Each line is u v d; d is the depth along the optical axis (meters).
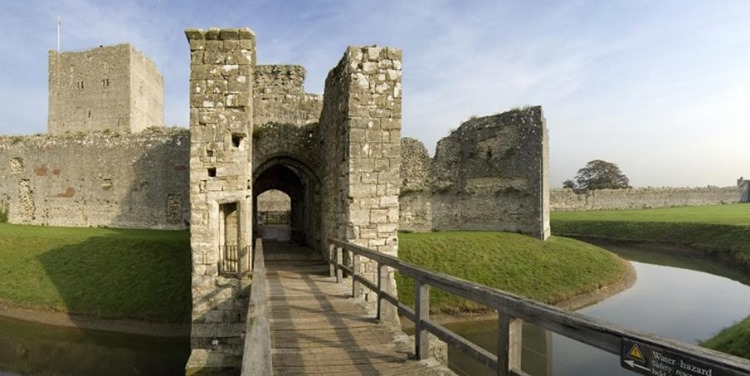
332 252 10.55
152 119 45.91
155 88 46.69
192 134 10.05
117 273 15.44
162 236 18.48
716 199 49.91
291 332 6.27
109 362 11.49
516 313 3.44
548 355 11.79
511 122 22.03
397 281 15.57
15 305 14.61
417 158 22.95
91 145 23.27
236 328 9.90
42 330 13.22
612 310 15.39
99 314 13.78
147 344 12.41
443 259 17.19
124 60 40.47
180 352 12.04
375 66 10.52
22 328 13.36
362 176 10.34
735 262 22.77
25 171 24.17
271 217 32.34
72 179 23.44
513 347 3.54
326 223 12.82
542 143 21.16
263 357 2.47
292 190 19.52
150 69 45.12
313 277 10.39
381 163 10.47
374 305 7.80
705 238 26.89
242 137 10.27
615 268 19.83
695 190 48.16
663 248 28.27
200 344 9.82
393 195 10.51
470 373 11.02
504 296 3.61
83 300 14.40
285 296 8.42
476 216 22.84
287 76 19.73
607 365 11.06
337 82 11.59
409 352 5.53
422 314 5.27
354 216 10.27
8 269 16.42
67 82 41.78
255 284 4.72
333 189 11.79
